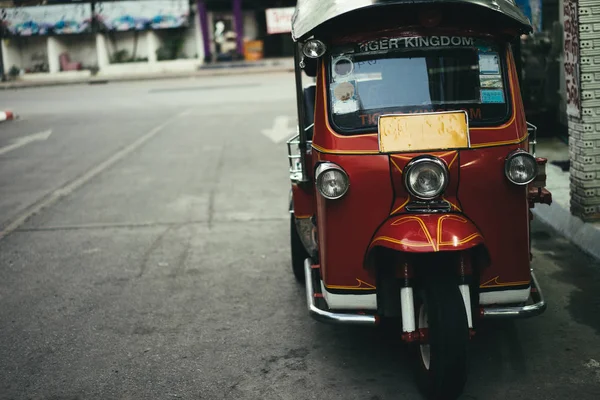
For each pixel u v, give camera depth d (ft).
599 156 19.54
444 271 11.64
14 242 23.81
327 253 12.48
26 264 21.35
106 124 51.49
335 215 12.29
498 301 12.39
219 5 103.30
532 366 13.17
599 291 16.69
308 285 13.80
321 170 11.94
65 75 101.65
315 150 13.10
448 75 12.86
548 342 14.16
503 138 12.19
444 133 11.96
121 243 23.17
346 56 12.96
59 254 22.22
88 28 100.42
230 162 35.99
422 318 12.09
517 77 13.37
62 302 17.97
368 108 12.71
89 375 13.78
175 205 27.99
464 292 11.73
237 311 16.88
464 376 11.12
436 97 12.76
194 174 33.58
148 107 60.59
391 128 12.04
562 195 23.16
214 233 23.90
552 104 33.30
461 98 12.78
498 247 12.11
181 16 99.96
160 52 102.94
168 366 14.03
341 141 12.32
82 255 22.03
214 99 63.82
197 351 14.70
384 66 12.91
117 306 17.53
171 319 16.56
